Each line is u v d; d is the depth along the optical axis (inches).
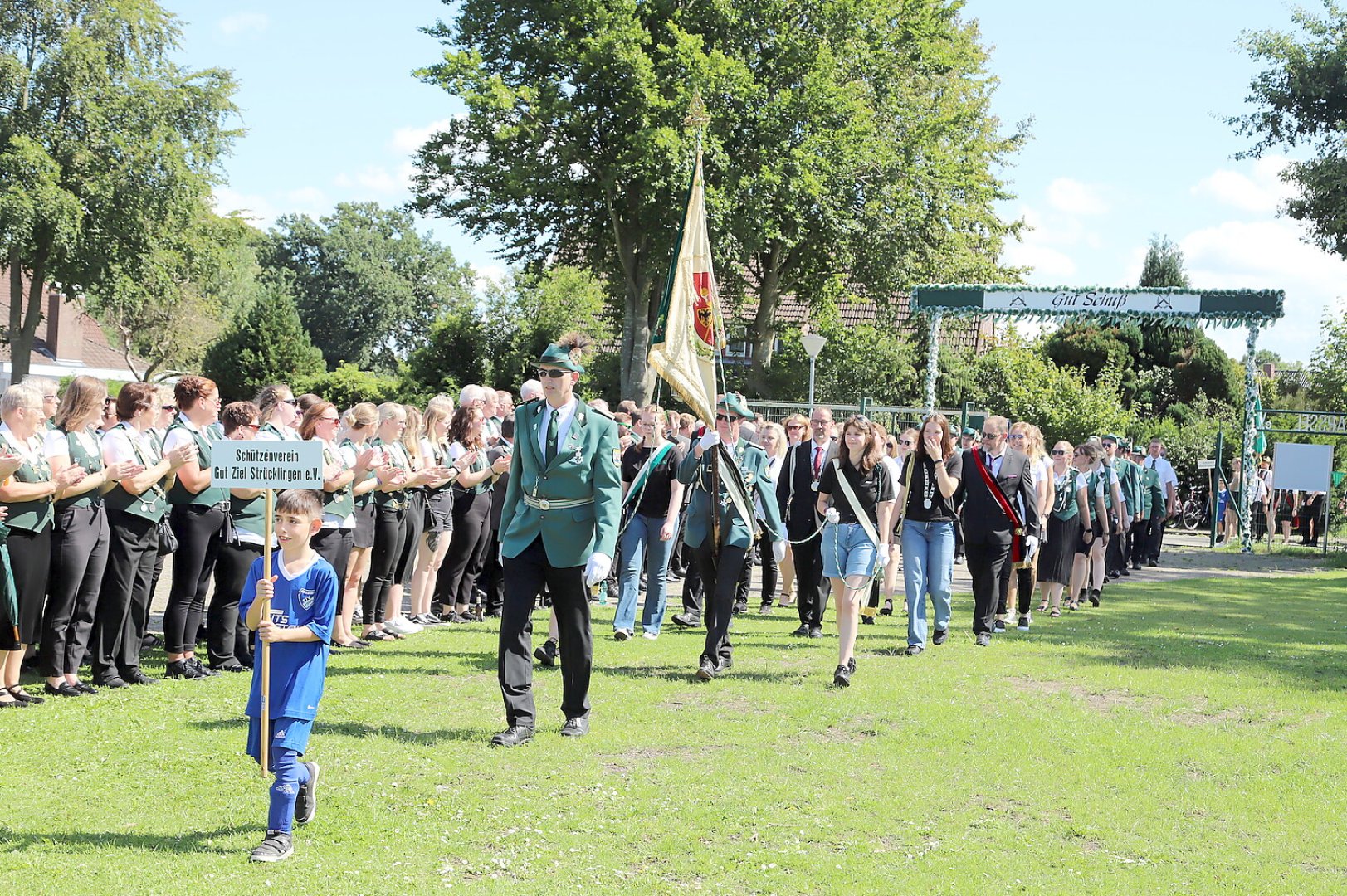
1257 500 1104.8
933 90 1641.2
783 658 388.2
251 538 338.3
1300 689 357.7
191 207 1742.1
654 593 425.1
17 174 1576.0
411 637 409.1
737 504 350.3
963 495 430.9
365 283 3459.6
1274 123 1206.3
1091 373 1760.6
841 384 1525.6
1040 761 269.6
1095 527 560.7
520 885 189.0
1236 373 1781.5
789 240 1382.9
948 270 1512.1
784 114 1309.1
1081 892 194.1
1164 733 300.2
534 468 277.9
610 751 267.1
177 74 1763.0
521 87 1266.0
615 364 1657.2
